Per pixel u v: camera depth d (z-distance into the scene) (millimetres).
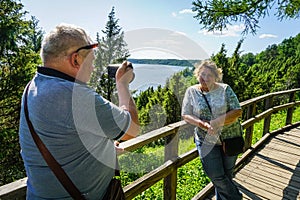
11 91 6305
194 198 2498
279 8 4617
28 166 878
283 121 7215
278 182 3055
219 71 1775
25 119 857
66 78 838
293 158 3775
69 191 861
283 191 2855
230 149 1873
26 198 984
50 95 801
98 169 906
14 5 6383
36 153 843
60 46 818
